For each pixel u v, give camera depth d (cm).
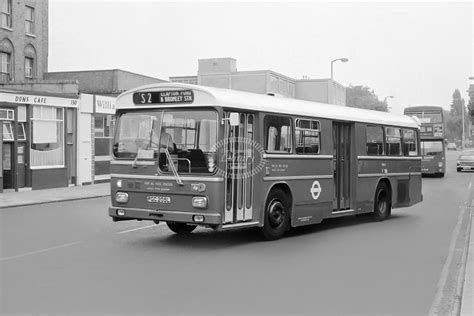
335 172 1384
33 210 1767
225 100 1027
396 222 1519
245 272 848
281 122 1173
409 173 1691
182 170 1035
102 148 3031
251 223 1088
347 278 823
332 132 1347
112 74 3647
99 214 1631
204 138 1021
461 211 1812
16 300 674
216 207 1007
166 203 1048
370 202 1491
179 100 1049
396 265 923
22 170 2466
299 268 887
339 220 1557
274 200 1159
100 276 805
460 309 657
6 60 3528
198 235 1212
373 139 1512
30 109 2483
